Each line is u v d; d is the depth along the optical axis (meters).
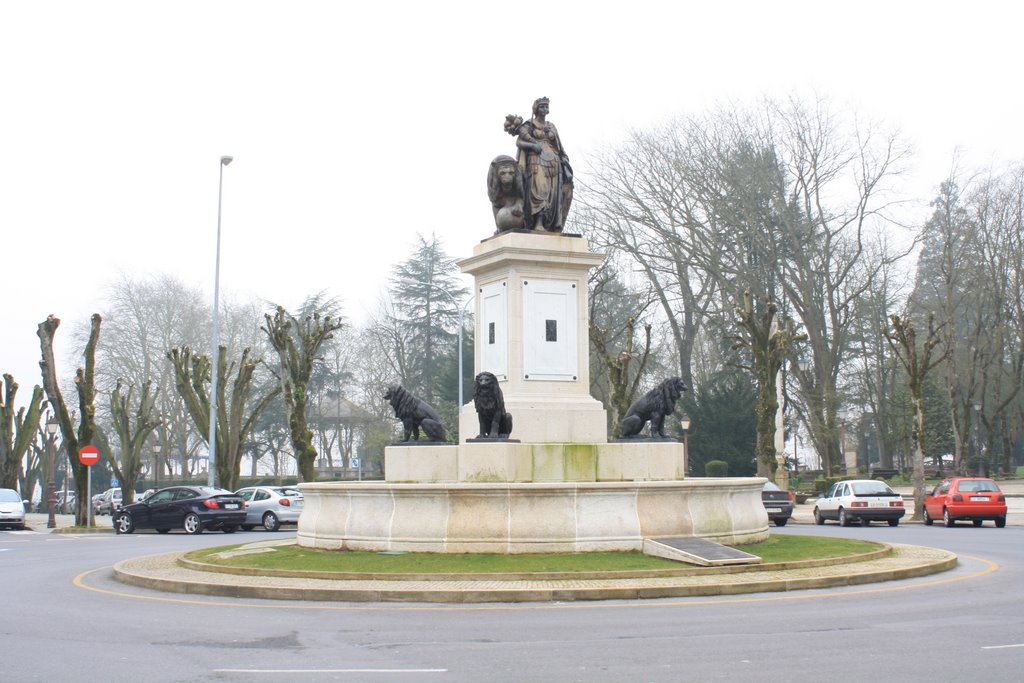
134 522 37.50
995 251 64.75
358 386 88.31
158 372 77.56
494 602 14.84
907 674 9.55
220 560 19.12
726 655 10.59
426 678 9.72
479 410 19.02
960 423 72.12
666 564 16.75
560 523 17.66
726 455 60.22
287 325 44.56
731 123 59.31
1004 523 34.56
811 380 63.44
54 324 41.59
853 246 63.50
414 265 79.62
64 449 66.19
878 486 36.25
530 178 20.73
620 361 45.06
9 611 14.89
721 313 64.31
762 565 17.02
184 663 10.66
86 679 9.93
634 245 60.22
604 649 11.04
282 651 11.27
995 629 12.02
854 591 15.62
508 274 20.27
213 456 42.69
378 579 16.31
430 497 18.02
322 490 19.33
